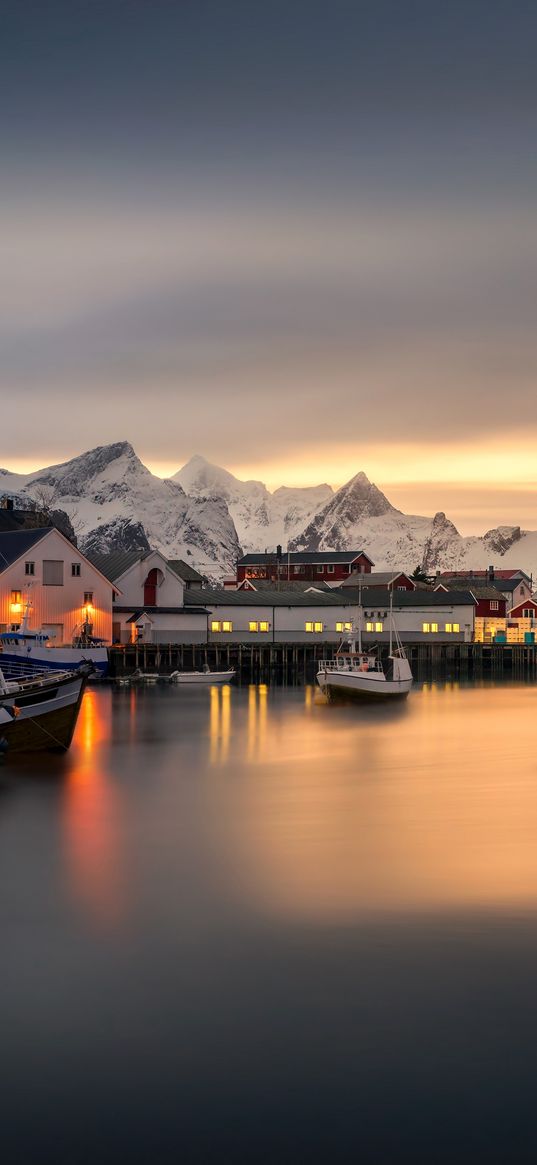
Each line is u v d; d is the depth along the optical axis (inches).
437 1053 752.3
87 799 1685.5
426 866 1232.2
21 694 2068.2
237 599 5452.8
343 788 1814.7
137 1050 760.3
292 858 1279.5
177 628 5064.0
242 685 4431.6
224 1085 713.6
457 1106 688.4
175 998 845.2
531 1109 684.7
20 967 914.1
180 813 1569.9
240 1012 818.2
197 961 922.1
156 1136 659.4
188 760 2146.9
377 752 2321.6
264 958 927.7
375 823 1493.6
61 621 4397.1
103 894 1128.2
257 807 1622.8
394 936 979.3
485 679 5378.9
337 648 5290.4
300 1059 745.6
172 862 1262.3
